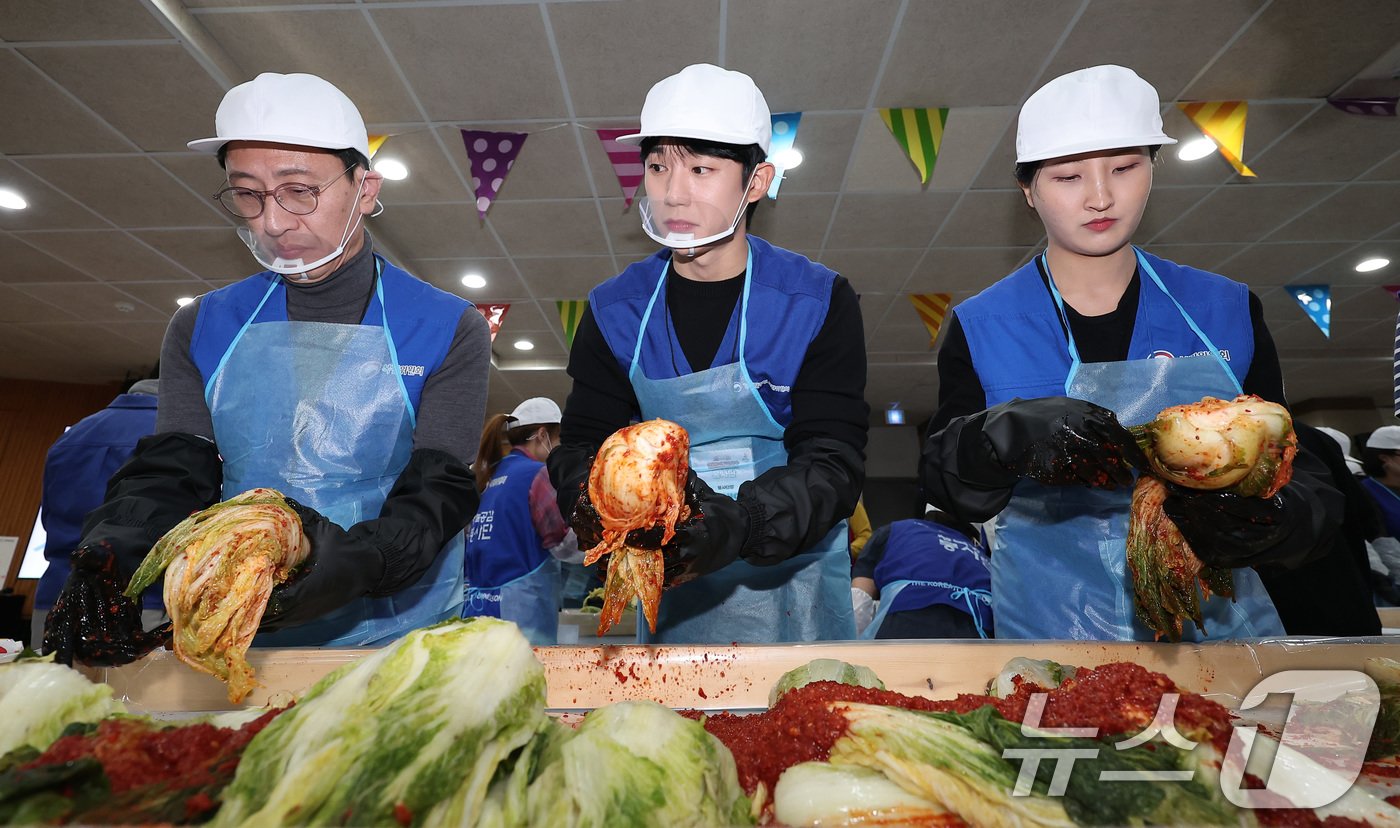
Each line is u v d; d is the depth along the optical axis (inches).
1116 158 59.2
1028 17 165.0
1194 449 40.8
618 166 195.8
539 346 385.4
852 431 64.7
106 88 181.0
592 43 169.8
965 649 44.4
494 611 140.7
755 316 67.5
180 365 68.3
